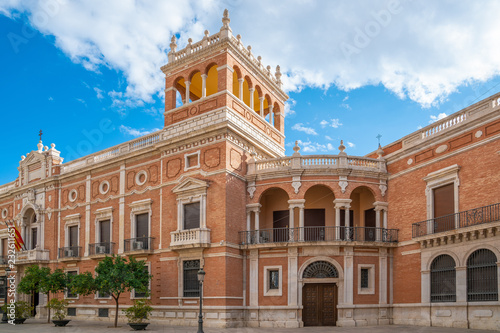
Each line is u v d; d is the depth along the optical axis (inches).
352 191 1302.9
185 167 1293.1
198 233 1194.0
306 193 1314.0
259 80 1459.2
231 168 1234.6
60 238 1624.0
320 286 1178.6
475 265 953.5
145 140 1438.2
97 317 1429.6
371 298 1163.3
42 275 1349.7
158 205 1342.3
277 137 1523.1
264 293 1190.3
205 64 1339.8
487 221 932.6
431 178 1098.1
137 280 1145.4
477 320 935.0
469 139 1011.3
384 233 1206.9
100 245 1462.8
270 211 1349.7
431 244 1063.0
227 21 1318.9
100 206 1508.4
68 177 1633.9
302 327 1133.1
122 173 1457.9
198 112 1316.4
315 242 1160.2
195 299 1198.3
